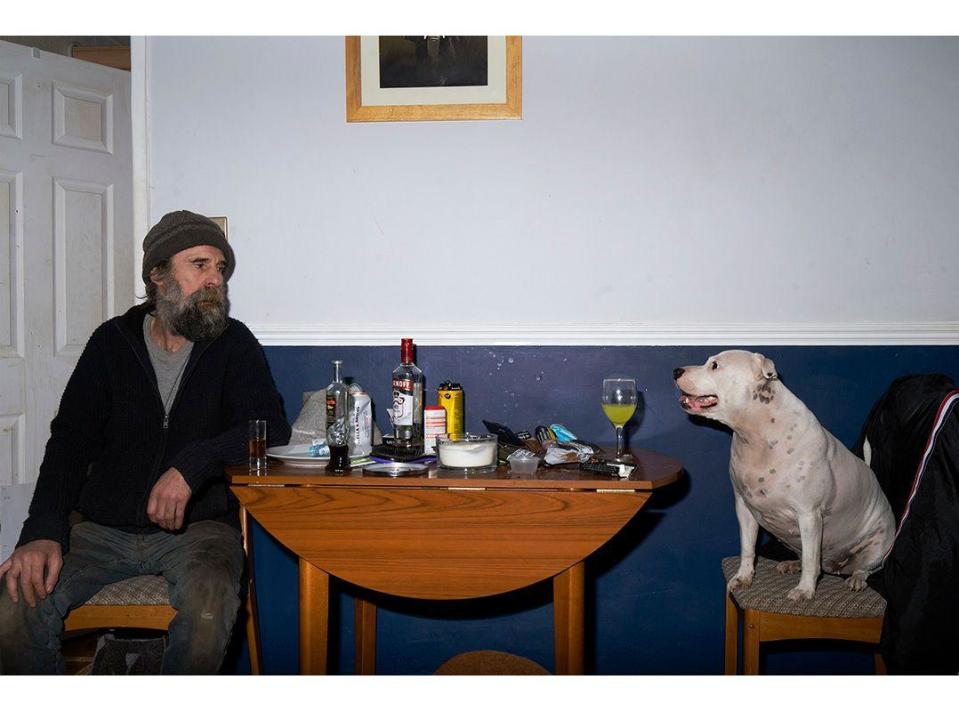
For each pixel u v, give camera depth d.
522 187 2.60
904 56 2.54
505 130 2.60
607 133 2.58
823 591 2.09
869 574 2.17
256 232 2.66
